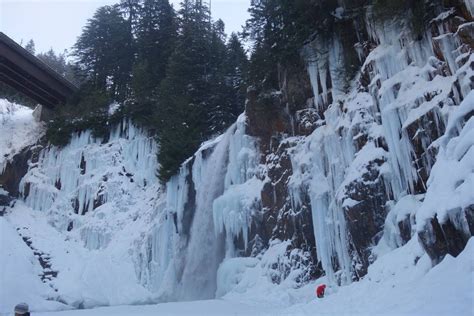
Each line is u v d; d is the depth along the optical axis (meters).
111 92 42.09
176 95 32.91
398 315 6.95
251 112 24.39
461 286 6.89
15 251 28.42
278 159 21.86
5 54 37.22
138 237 28.58
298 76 22.81
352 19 20.97
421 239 9.62
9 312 21.88
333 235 17.20
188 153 28.25
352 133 17.81
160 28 43.91
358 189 16.25
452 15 15.62
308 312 10.94
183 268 25.25
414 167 14.70
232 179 23.94
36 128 42.88
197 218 25.52
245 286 19.58
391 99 16.45
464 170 8.95
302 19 21.86
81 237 31.64
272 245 20.34
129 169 34.53
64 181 36.16
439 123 14.16
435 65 15.60
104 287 26.12
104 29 45.47
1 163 39.28
